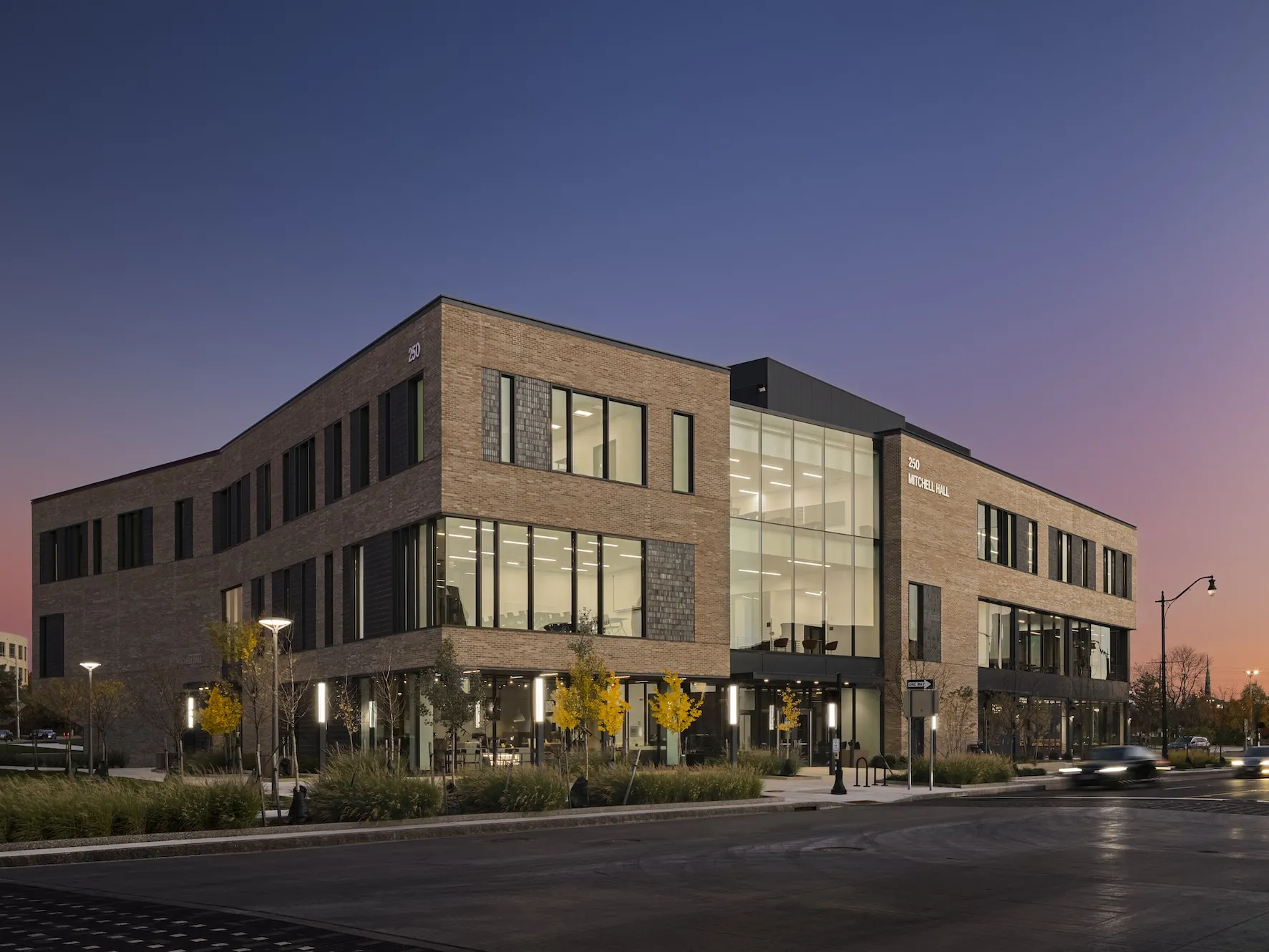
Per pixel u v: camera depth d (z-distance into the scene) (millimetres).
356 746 40781
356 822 23609
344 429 42938
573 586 38875
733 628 45250
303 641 46094
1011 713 56438
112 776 42719
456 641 35750
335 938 11273
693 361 43344
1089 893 14250
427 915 12672
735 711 41750
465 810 26281
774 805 29297
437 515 36000
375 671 39375
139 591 60281
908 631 51844
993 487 60594
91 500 63594
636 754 39000
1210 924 12039
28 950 10648
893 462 52344
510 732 37500
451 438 36250
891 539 51938
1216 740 106250
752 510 46688
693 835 22203
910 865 17109
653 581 41125
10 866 17797
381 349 40188
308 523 45781
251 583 51844
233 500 54969
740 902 13578
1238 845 19672
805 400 56719
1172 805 29297
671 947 10945
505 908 13117
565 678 38531
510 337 38062
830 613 49406
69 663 63750
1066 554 69625
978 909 13055
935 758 42938
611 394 40562
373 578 39969
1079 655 71625
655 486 41562
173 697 48500
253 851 20219
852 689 51531
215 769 43469
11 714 131000
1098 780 39469
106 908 13125
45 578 65812
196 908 13125
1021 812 27500
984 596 59250
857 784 37344
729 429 45094
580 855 18656
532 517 37906
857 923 12219
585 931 11719
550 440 38750
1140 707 108000
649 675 40500
